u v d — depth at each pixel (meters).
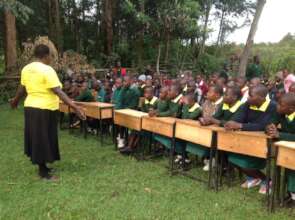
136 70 17.84
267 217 3.82
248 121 4.53
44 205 4.05
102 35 21.72
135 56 20.56
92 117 7.04
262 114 4.38
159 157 6.04
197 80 10.08
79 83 8.91
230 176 4.88
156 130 5.30
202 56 21.91
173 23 18.84
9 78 13.05
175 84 6.30
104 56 19.83
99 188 4.56
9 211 3.89
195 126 4.67
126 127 6.11
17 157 5.88
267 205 3.98
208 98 5.57
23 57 14.30
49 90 4.73
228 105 4.88
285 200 4.19
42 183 4.72
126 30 22.05
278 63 19.50
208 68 21.45
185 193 4.45
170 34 19.66
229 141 4.27
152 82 9.06
